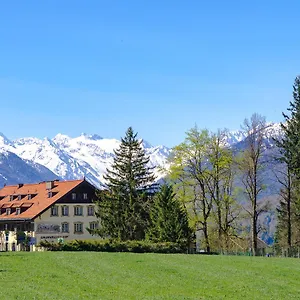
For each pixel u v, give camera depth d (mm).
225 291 40188
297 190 84938
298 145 83250
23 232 117062
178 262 56062
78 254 61062
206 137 83812
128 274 46438
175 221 81438
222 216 84500
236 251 82250
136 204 97562
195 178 84188
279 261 60469
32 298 34000
